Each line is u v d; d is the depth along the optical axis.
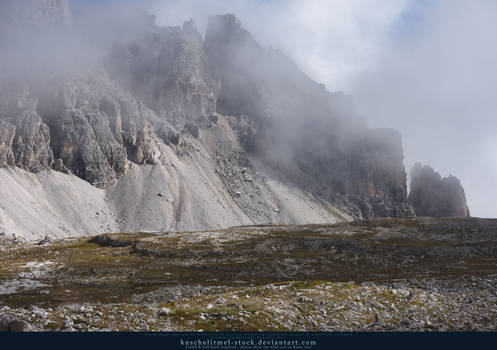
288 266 115.56
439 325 41.94
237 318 41.38
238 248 137.25
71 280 98.31
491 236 137.38
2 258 128.88
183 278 101.50
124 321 40.09
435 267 103.38
